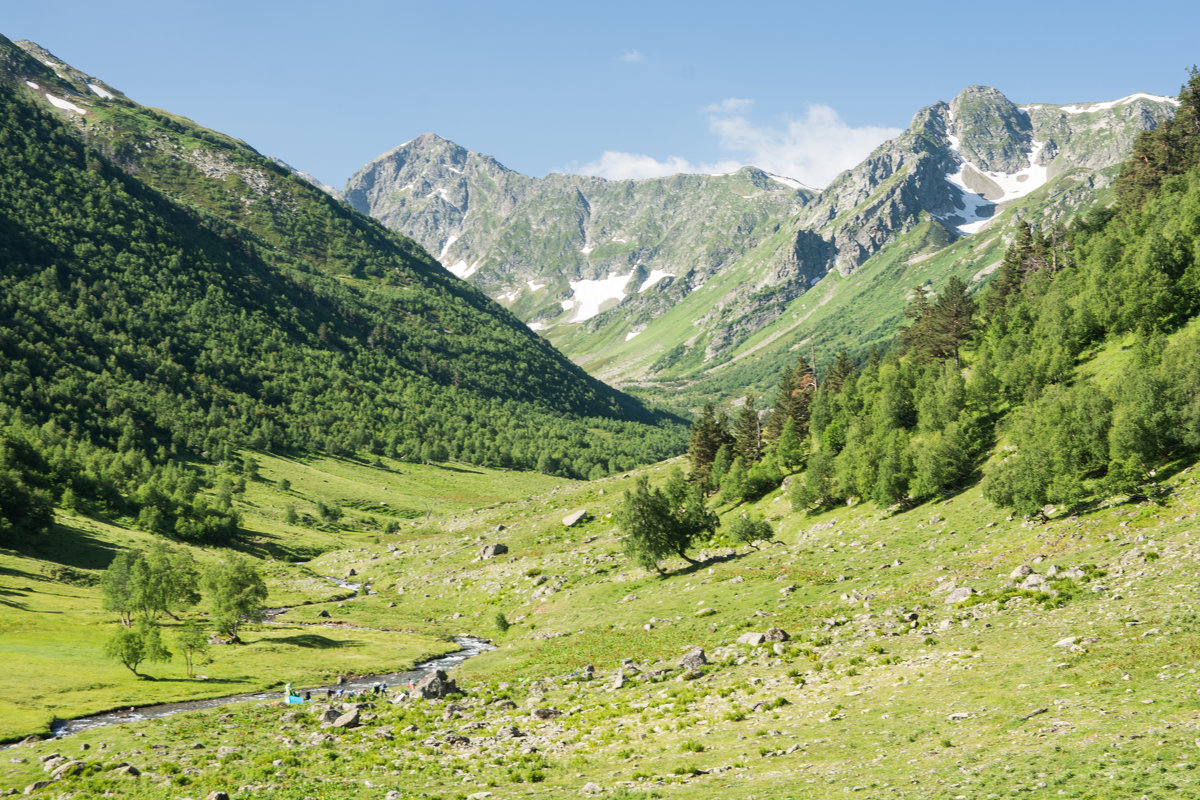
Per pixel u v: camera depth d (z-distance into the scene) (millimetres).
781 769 34094
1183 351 88000
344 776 40469
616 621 89562
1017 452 94938
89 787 40750
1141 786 24266
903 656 51344
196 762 45344
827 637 61281
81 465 187125
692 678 58562
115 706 65188
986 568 69500
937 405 118062
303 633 103875
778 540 114375
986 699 38875
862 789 29203
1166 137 163625
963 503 93000
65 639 88938
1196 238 116500
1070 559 63344
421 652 94312
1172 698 32562
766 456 152625
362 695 68438
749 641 65688
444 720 54812
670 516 108375
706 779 34281
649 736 44531
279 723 57000
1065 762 28016
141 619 83562
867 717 40500
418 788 37250
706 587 93688
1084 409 84812
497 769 40500
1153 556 56031
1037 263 166375
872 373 153250
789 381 173125
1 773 44625
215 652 89875
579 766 39938
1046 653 43969
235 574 99500
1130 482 72562
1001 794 26078
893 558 84750
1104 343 115438
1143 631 42719
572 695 60500
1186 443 73188
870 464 108875
